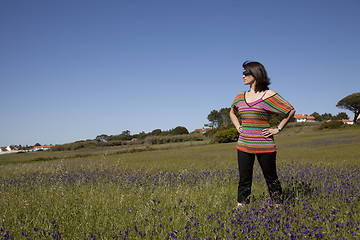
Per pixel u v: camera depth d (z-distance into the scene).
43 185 7.35
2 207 4.62
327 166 9.98
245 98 4.38
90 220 3.73
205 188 6.13
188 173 8.41
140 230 3.35
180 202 4.38
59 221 3.68
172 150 35.75
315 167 9.41
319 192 4.96
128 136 91.56
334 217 3.45
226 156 20.20
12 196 5.68
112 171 10.51
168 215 3.93
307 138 41.00
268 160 4.22
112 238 3.09
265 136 4.21
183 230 3.25
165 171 9.91
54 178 8.36
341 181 6.13
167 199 4.92
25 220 3.61
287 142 36.22
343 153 16.75
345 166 9.83
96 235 3.12
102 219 3.78
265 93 4.21
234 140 50.03
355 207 4.10
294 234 2.86
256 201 4.37
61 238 3.07
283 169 8.98
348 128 60.94
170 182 7.02
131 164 14.38
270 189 4.40
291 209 3.86
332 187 5.23
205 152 27.69
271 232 2.97
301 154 17.78
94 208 4.42
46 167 13.51
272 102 4.12
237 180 7.41
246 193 4.39
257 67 4.25
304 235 2.83
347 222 3.22
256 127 4.25
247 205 4.18
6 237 2.96
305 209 3.82
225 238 2.80
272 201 4.08
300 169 8.88
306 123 73.62
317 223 3.29
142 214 3.83
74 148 59.88
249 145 4.24
